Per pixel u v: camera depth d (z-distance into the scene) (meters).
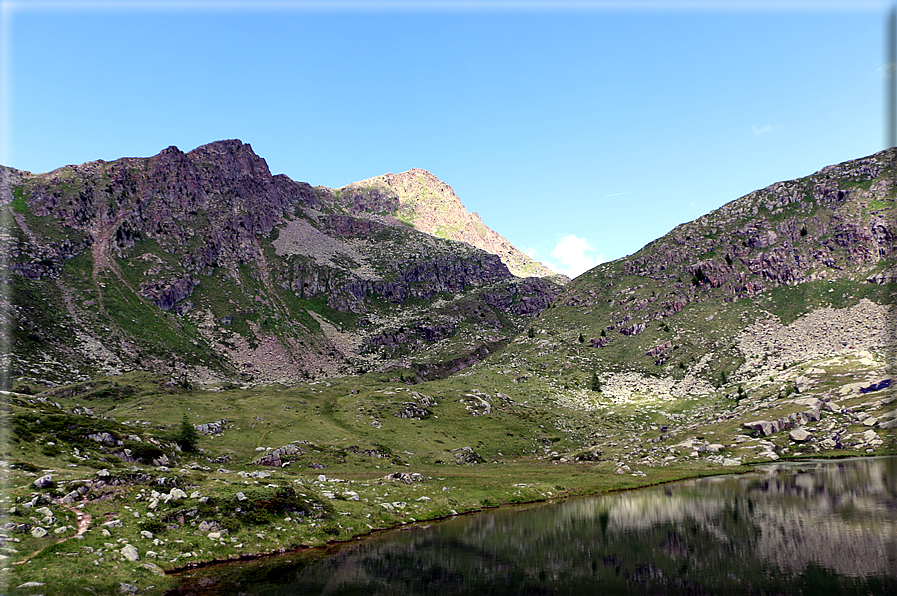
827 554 41.25
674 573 38.03
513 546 48.59
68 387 145.38
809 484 78.06
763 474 94.62
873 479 77.81
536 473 105.62
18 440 63.44
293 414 143.12
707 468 108.31
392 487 78.12
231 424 124.50
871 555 40.44
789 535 48.19
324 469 96.50
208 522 46.41
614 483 94.19
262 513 50.69
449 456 121.38
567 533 54.16
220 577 37.81
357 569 40.59
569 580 37.34
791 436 122.62
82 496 46.03
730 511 61.81
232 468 89.19
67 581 31.72
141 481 51.91
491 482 91.06
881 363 145.38
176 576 37.50
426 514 65.94
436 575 39.06
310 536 50.06
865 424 118.62
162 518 45.16
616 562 42.00
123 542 39.19
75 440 69.75
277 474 83.12
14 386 141.62
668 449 127.81
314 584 36.50
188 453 93.38
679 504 69.62
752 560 40.66
